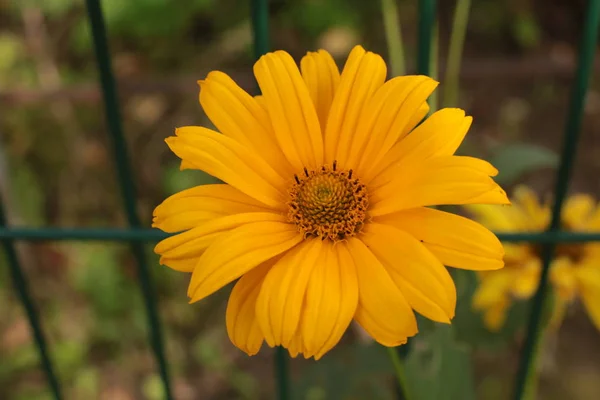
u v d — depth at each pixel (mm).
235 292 244
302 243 250
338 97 254
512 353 501
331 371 347
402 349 319
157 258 547
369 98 252
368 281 235
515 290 328
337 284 238
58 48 658
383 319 231
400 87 248
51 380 358
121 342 529
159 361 349
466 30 696
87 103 631
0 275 547
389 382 407
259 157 253
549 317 331
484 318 330
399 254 235
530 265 337
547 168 609
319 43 650
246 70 649
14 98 618
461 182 233
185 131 247
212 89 252
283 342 230
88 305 544
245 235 239
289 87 252
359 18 658
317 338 231
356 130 254
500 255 232
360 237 250
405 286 232
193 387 511
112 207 603
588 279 333
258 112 255
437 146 243
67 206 604
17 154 610
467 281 333
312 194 252
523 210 356
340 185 253
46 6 647
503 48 690
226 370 517
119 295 540
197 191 250
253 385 508
